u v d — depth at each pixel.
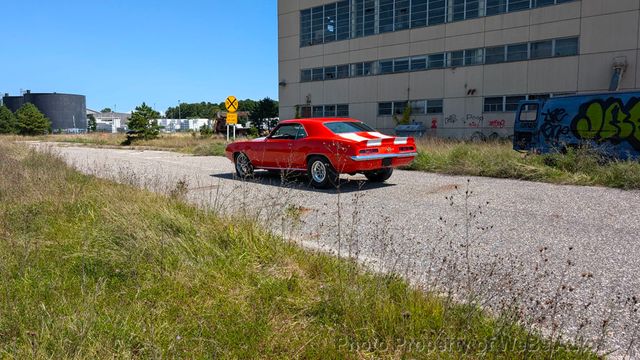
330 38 40.12
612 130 11.22
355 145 9.09
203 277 3.69
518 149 13.72
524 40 29.36
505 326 2.85
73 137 52.25
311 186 10.15
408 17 35.00
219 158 18.55
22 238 4.74
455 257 4.72
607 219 6.44
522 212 6.97
